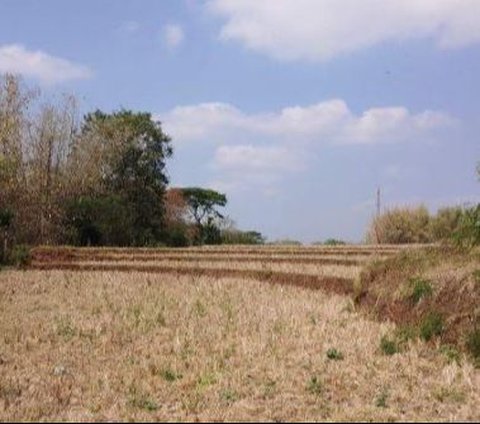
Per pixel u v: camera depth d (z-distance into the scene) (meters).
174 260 28.31
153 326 14.45
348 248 31.44
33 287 21.33
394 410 8.39
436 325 12.67
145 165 47.31
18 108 39.88
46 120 40.94
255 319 14.88
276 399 8.94
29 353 12.06
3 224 32.84
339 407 8.54
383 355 11.53
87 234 38.72
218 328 13.98
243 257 28.44
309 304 16.95
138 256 30.03
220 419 7.91
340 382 9.81
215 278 23.05
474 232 16.72
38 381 10.09
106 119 49.00
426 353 11.64
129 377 10.30
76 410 8.62
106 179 46.16
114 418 8.02
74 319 15.41
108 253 31.31
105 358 11.69
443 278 14.16
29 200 37.66
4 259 29.33
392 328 13.48
